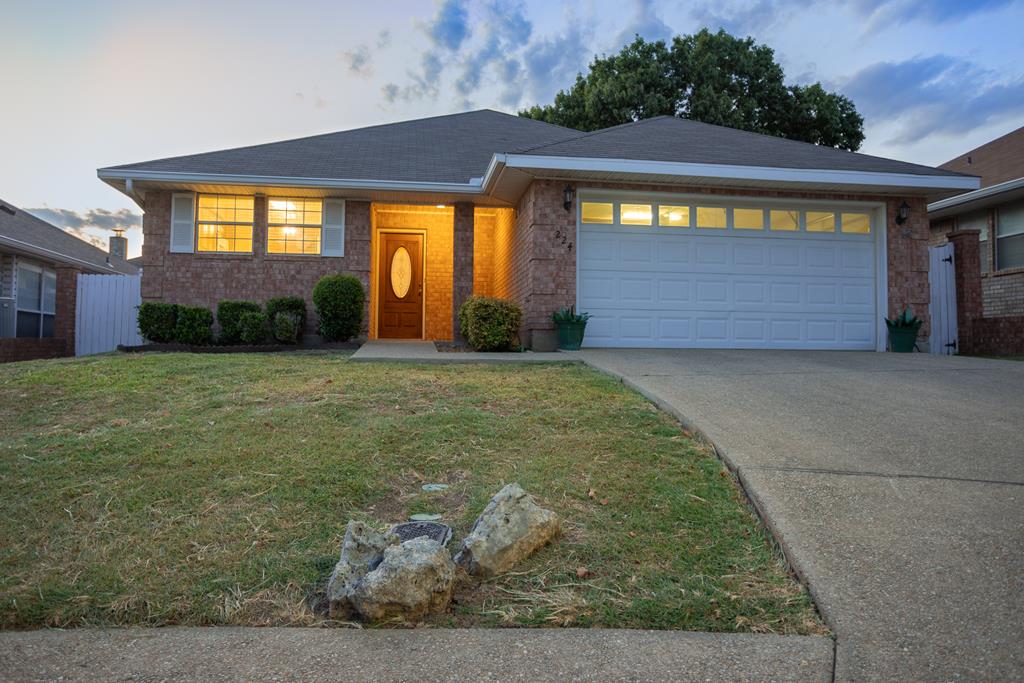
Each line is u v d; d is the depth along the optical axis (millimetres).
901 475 3861
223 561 3047
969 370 7652
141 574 2930
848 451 4316
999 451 4316
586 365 7898
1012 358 10719
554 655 2328
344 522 3477
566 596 2766
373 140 14359
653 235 10602
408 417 5172
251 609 2693
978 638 2357
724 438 4574
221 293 11734
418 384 6359
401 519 3529
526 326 10539
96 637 2486
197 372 7000
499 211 13797
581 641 2436
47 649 2387
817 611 2609
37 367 7344
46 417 5227
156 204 11625
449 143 14492
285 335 10836
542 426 4984
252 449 4406
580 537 3268
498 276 13734
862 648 2326
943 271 12445
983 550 2957
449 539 3254
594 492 3754
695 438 4719
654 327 10539
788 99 26078
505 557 2996
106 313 12438
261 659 2309
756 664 2248
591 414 5289
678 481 3920
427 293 14039
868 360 8844
